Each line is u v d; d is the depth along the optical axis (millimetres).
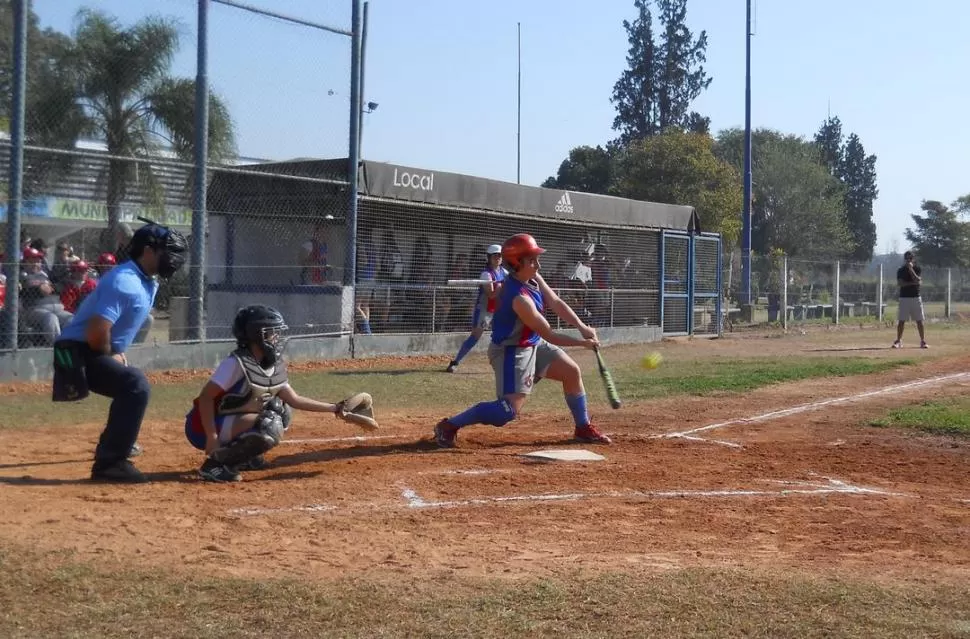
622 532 5715
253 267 15594
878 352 19328
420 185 16547
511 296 8250
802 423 10297
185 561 4859
